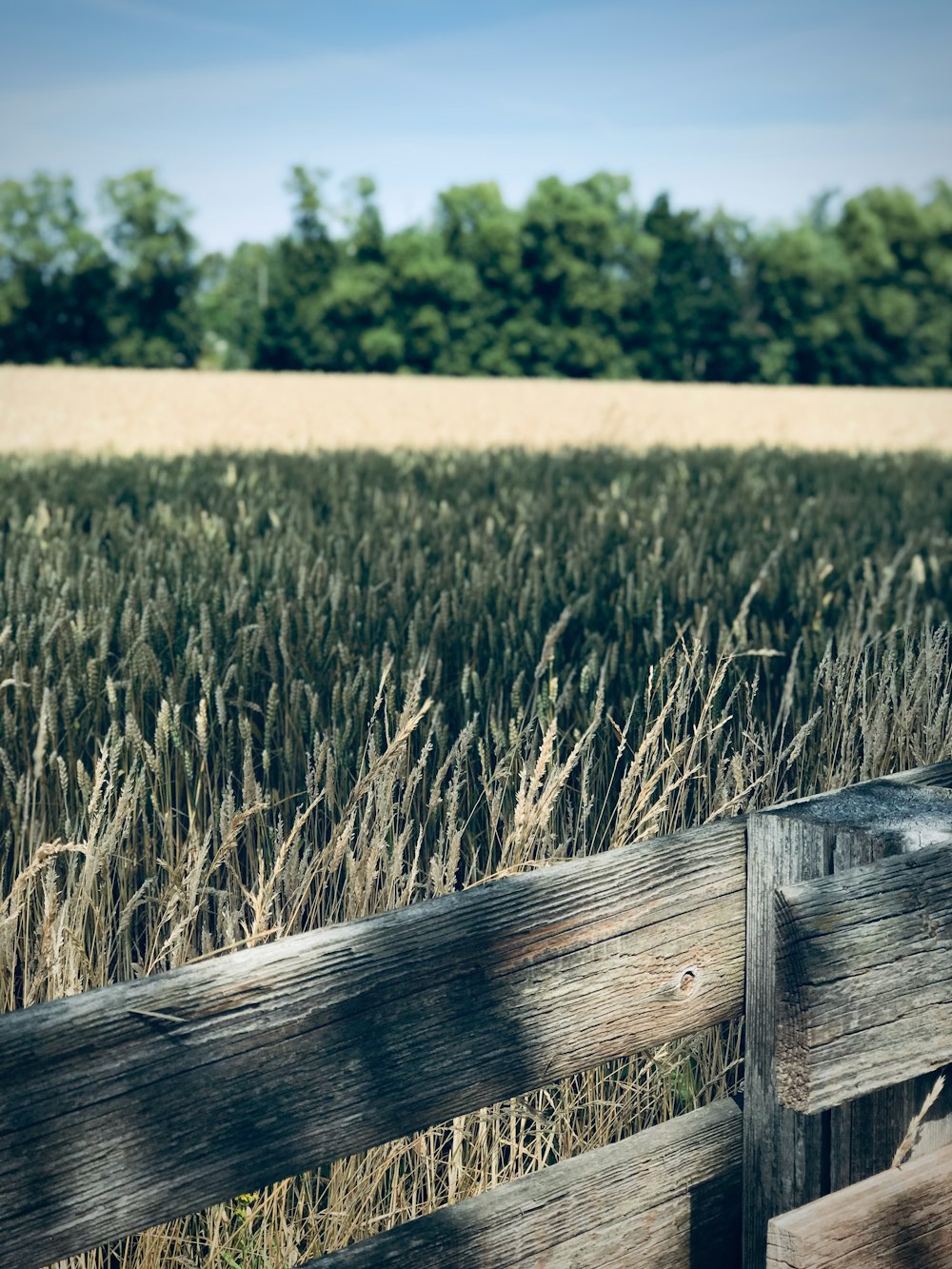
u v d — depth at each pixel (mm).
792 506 8062
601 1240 1380
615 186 65188
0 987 1642
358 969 1128
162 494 7965
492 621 3688
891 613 4156
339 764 2545
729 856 1412
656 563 4504
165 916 1710
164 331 64188
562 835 2449
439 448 14297
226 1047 1062
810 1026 1195
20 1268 980
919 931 1272
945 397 41156
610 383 46688
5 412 29797
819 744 2672
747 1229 1484
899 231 64188
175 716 2215
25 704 2990
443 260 60281
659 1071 1763
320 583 3936
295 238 61156
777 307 61906
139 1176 1028
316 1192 1766
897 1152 1340
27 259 62406
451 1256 1271
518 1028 1244
